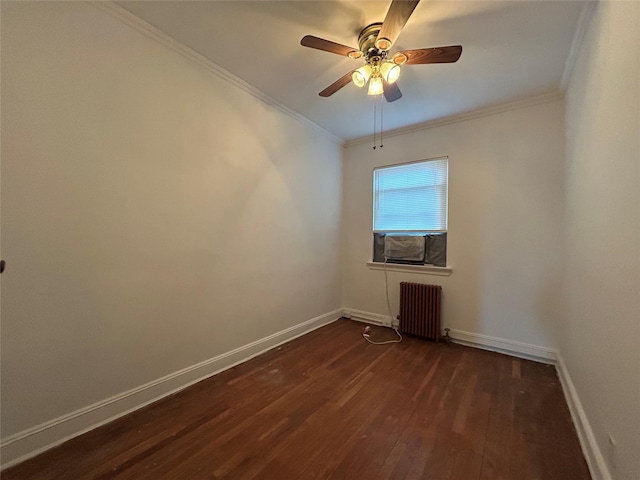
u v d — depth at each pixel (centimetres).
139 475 138
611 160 130
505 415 187
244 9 174
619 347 116
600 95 148
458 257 320
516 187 288
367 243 392
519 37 193
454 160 324
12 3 140
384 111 310
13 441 143
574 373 196
